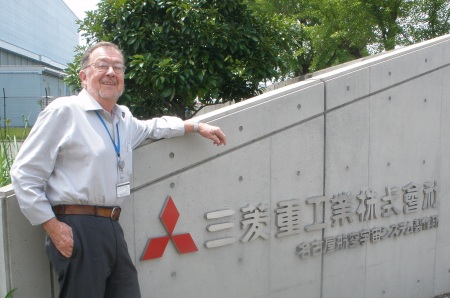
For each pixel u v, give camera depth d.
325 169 3.77
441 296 4.64
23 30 39.50
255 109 3.35
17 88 24.00
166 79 4.36
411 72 4.17
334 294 3.94
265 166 3.46
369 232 4.08
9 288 2.56
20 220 2.57
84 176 2.32
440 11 10.42
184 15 4.59
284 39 5.37
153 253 2.99
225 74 5.14
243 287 3.44
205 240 3.22
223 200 3.28
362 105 3.91
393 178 4.18
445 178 4.54
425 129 4.34
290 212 3.60
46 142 2.25
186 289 3.17
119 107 2.55
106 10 4.82
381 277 4.22
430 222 4.48
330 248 3.85
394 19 10.92
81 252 2.32
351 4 10.80
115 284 2.51
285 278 3.65
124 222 2.88
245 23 5.09
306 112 3.61
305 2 12.23
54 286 2.71
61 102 2.32
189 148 3.09
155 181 2.99
